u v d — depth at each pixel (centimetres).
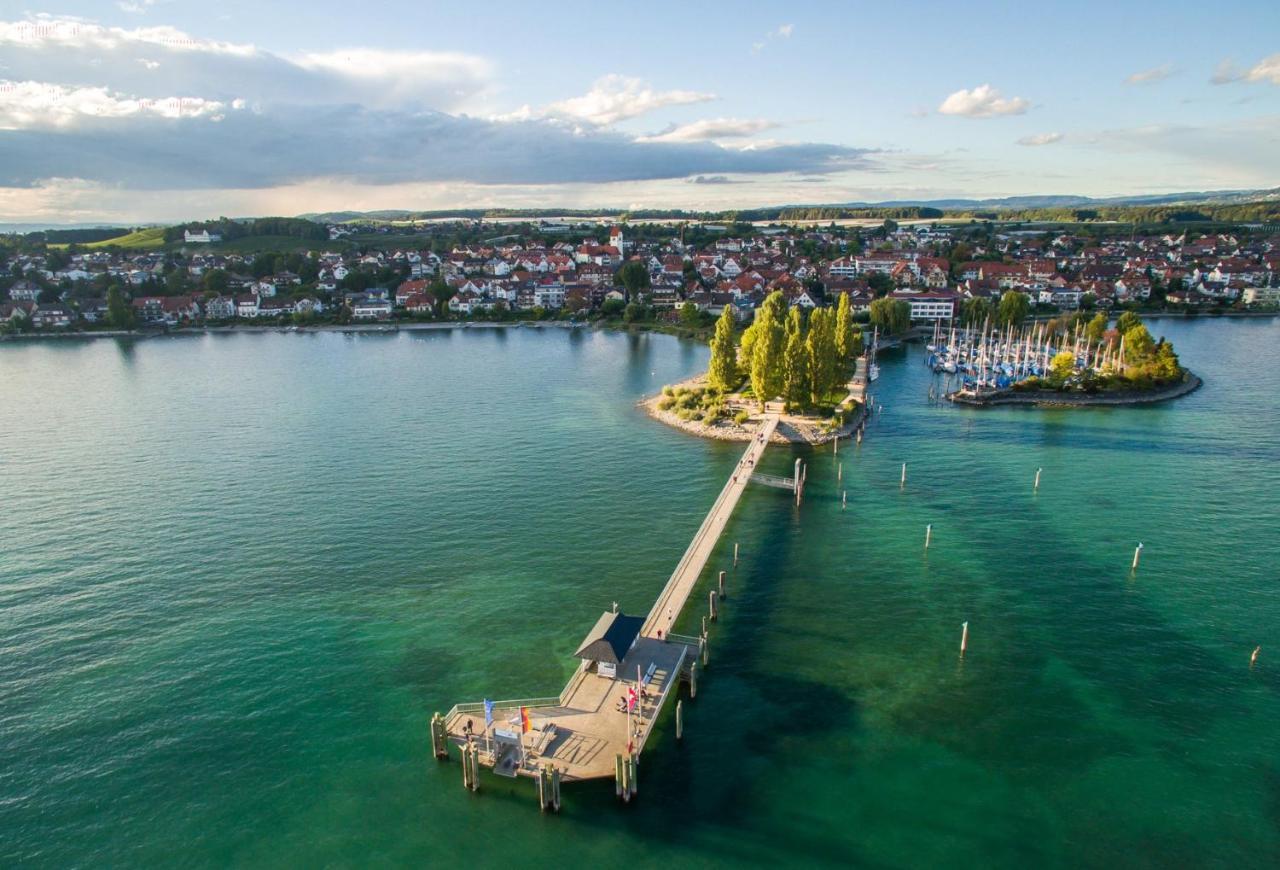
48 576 7744
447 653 6431
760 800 4884
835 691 5931
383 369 19150
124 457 11612
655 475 10762
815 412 13600
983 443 12169
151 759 5212
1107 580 7575
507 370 18900
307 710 5712
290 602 7244
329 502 9706
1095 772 5084
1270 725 5506
